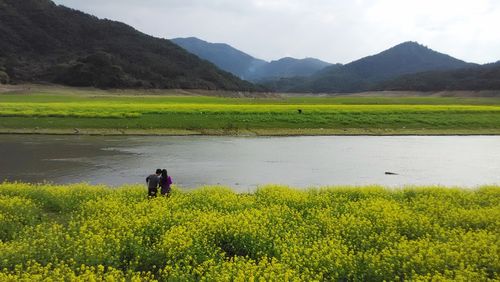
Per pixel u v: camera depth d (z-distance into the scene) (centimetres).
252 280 839
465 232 1252
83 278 861
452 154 3478
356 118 5162
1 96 8488
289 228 1237
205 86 15625
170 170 2655
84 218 1315
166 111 5156
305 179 2478
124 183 2289
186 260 989
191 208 1445
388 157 3294
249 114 5175
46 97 8569
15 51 15525
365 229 1209
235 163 2927
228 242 1156
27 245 1021
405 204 1553
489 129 5012
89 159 2973
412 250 1018
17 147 3403
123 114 4812
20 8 17975
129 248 1067
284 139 4250
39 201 1557
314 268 965
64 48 16838
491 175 2694
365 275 945
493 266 963
